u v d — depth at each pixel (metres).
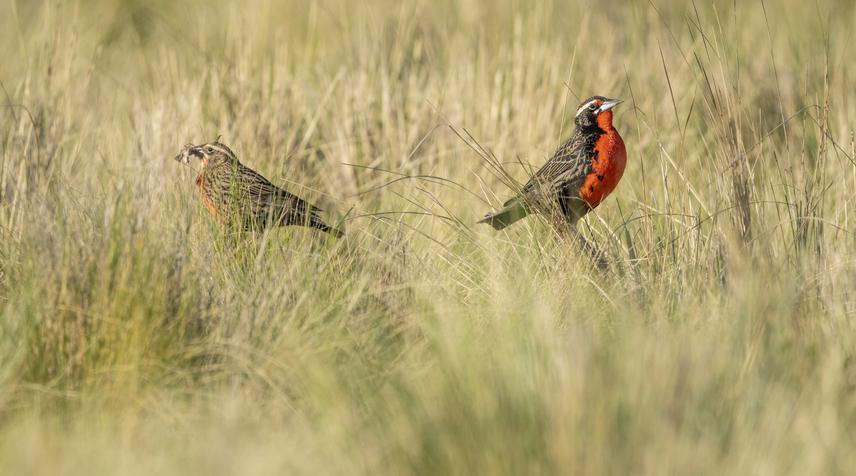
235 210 10.80
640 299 9.27
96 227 9.04
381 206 12.47
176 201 10.66
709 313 8.64
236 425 7.34
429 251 10.38
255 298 9.09
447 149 14.14
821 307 8.91
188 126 13.50
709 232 10.16
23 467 6.95
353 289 9.43
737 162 10.18
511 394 7.14
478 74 15.45
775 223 10.25
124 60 19.02
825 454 6.67
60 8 15.43
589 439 6.62
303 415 7.65
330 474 6.97
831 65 14.38
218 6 19.92
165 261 8.83
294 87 15.24
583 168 10.80
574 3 18.30
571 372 7.04
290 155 13.79
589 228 10.91
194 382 8.33
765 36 17.09
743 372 7.48
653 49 16.03
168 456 7.23
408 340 8.69
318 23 18.36
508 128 14.02
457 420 7.00
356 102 14.95
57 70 13.87
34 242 9.04
